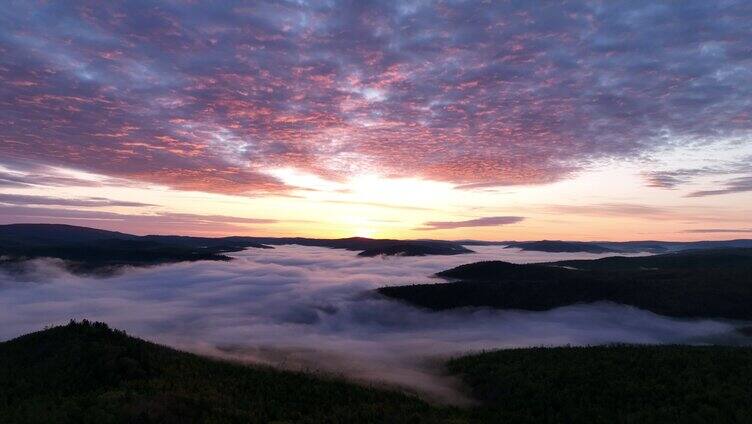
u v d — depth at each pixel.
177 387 66.81
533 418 65.69
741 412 55.53
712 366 72.88
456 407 73.19
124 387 64.88
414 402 73.75
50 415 53.53
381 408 67.50
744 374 68.00
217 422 55.50
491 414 68.75
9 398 62.84
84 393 63.19
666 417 57.72
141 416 53.75
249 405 63.91
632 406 63.03
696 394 62.19
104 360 73.88
